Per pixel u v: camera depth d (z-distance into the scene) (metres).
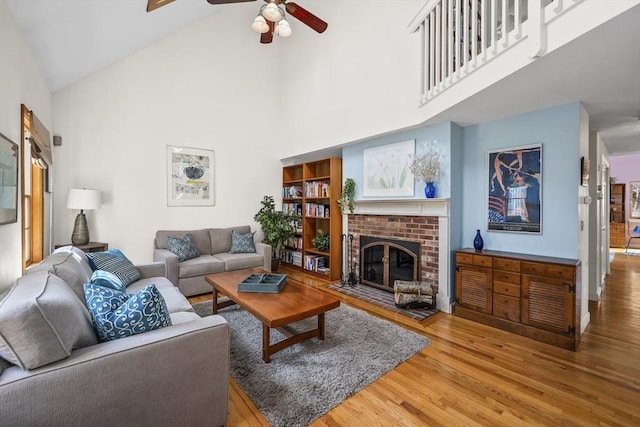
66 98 3.78
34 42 2.58
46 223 3.52
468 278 3.09
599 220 3.91
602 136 4.18
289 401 1.79
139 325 1.44
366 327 2.86
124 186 4.18
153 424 1.34
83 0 2.32
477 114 3.01
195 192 4.78
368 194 4.20
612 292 4.06
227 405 1.57
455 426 1.61
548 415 1.70
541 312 2.60
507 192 3.13
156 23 3.70
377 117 3.83
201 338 1.47
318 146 4.80
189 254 4.11
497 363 2.24
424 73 3.09
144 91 4.31
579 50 1.72
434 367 2.18
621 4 1.36
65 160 3.79
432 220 3.46
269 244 5.22
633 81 2.21
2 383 1.05
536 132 2.92
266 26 2.71
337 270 4.76
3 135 2.00
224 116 5.05
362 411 1.72
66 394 1.15
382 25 3.74
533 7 1.80
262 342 2.41
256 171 5.44
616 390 1.92
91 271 2.51
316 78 4.82
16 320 1.09
